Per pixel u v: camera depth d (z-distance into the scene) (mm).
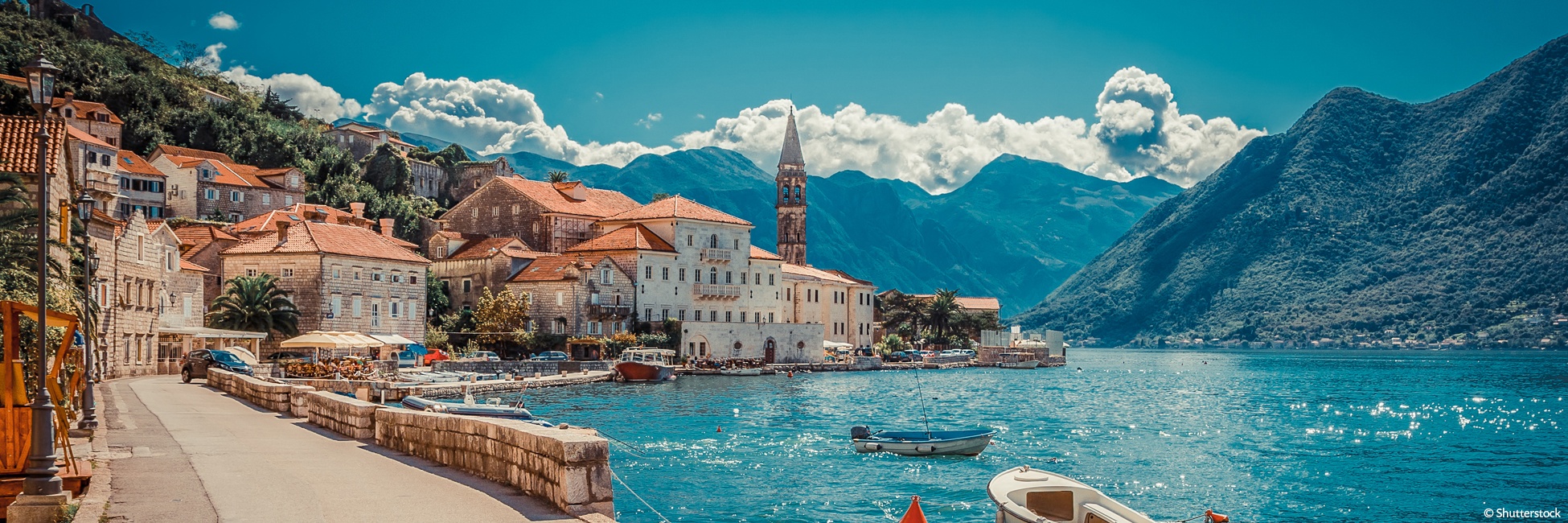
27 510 20062
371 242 126938
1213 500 47906
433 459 29109
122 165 156000
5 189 53188
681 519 42031
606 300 138625
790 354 157750
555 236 156250
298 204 151000
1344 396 119500
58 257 56188
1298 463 59281
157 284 89375
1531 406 103062
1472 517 45000
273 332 114375
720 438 67312
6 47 188125
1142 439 70500
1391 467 58000
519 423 25266
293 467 27969
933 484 50844
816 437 68312
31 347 44031
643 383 119188
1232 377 170375
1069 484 34500
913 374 161625
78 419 41875
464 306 142125
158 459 29781
